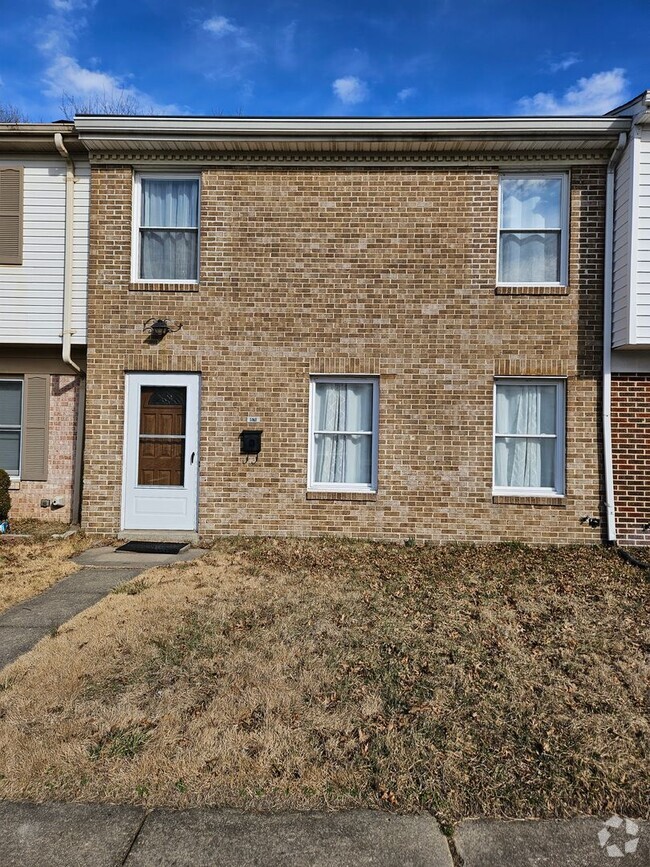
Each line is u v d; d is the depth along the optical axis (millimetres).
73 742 3082
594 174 8102
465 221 8219
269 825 2561
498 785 2818
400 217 8266
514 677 3889
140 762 2924
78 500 8984
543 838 2518
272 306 8336
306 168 8328
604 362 8023
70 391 9039
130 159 8422
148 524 8383
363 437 8508
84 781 2801
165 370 8375
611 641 4531
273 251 8344
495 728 3283
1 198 8734
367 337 8273
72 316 8633
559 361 8094
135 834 2500
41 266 8727
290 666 4012
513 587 6008
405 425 8234
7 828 2523
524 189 8367
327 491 8297
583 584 6156
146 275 8602
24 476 9031
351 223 8297
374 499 8219
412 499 8203
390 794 2752
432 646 4391
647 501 7977
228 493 8344
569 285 8117
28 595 5688
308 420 8352
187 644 4363
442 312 8227
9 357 9016
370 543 8078
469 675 3918
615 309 7926
